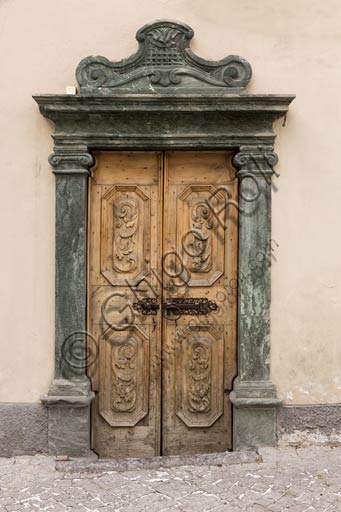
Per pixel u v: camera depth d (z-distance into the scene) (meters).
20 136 4.41
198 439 4.56
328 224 4.47
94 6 4.41
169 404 4.58
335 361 4.49
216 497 3.77
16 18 4.40
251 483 3.94
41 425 4.42
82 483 3.99
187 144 4.39
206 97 4.25
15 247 4.42
